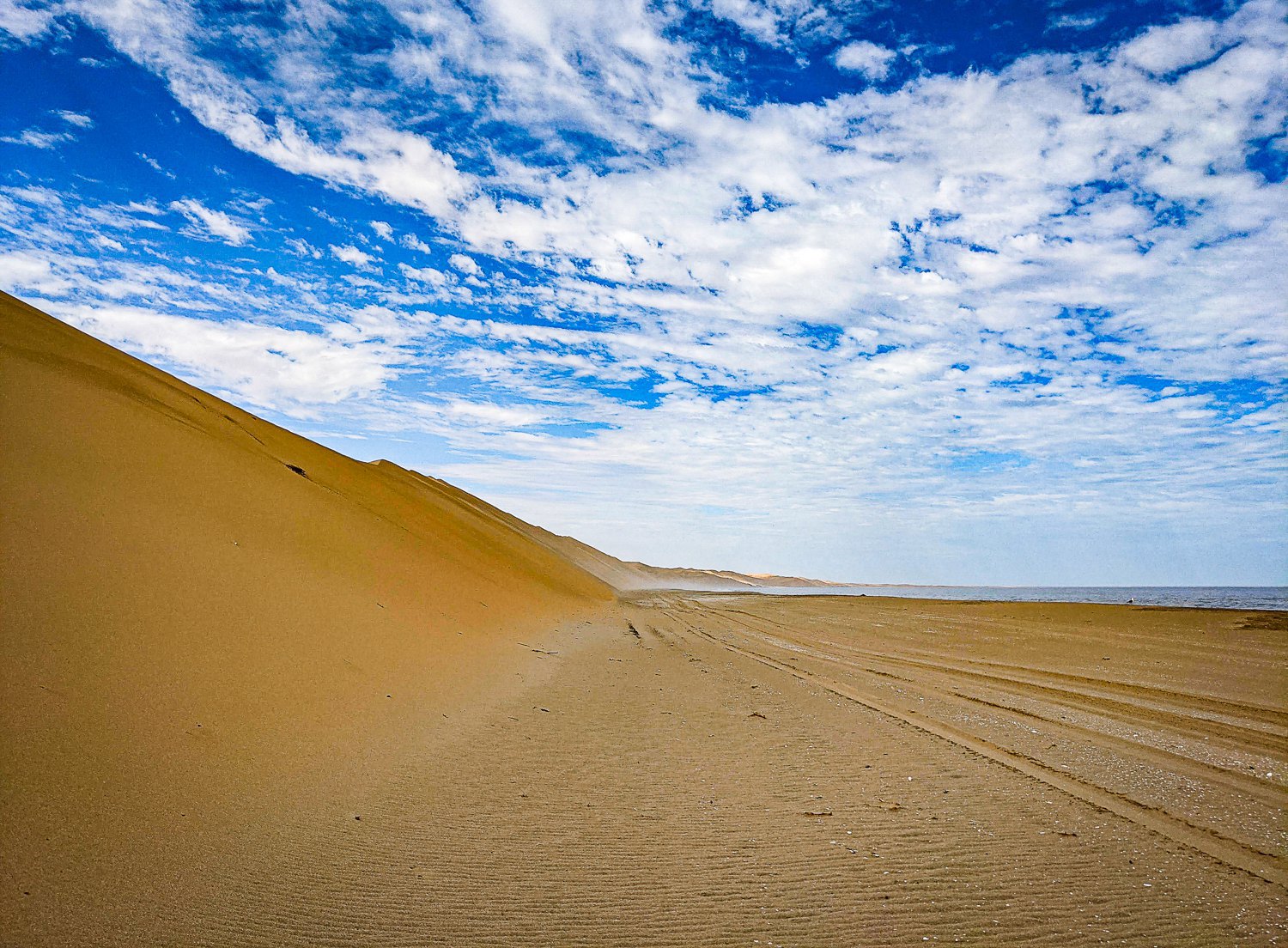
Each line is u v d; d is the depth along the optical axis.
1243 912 4.69
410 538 22.31
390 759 7.57
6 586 6.36
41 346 14.10
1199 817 6.55
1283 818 6.53
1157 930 4.44
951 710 11.73
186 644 7.54
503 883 4.97
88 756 5.23
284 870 4.85
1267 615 26.31
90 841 4.47
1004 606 38.22
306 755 6.92
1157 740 9.67
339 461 30.39
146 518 9.51
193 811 5.26
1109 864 5.44
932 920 4.53
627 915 4.53
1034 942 4.27
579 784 7.34
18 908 3.74
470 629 16.53
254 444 19.89
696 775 7.77
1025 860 5.48
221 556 10.17
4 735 4.92
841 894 4.88
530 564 45.94
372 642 11.30
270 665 8.35
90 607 6.93
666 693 13.05
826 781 7.59
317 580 12.27
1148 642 21.44
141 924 3.92
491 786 7.16
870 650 21.30
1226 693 13.42
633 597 79.94
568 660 17.23
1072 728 10.41
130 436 11.89
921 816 6.49
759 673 15.98
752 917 4.53
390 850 5.40
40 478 8.53
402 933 4.21
